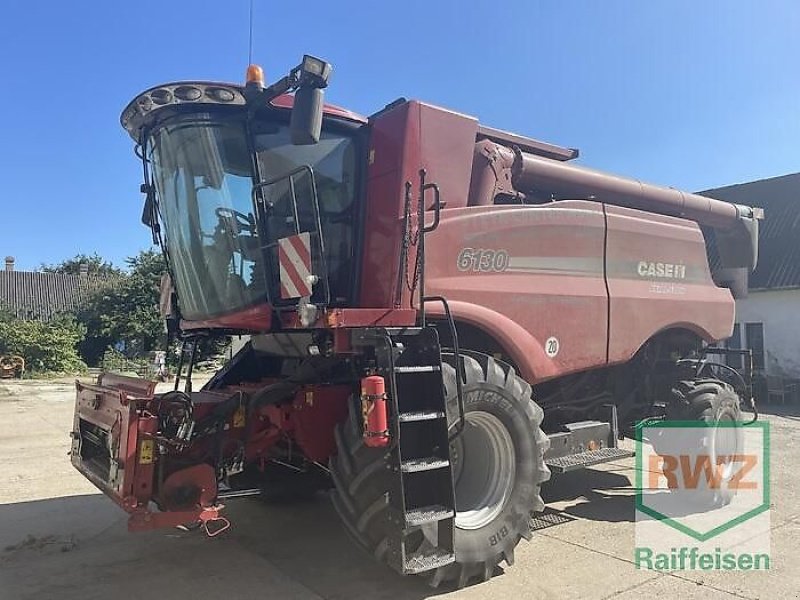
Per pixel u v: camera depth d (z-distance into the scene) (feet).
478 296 16.12
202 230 15.58
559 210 18.58
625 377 22.84
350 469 13.16
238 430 14.43
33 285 133.49
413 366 13.47
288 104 14.94
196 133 14.87
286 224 15.03
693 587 14.02
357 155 16.03
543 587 13.98
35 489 22.25
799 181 64.64
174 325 18.48
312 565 15.37
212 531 17.72
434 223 14.10
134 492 12.64
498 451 14.93
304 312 13.21
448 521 13.02
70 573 14.85
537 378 17.28
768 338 57.21
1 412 43.68
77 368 86.07
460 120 16.31
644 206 22.53
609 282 19.76
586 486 23.08
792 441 32.63
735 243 26.43
